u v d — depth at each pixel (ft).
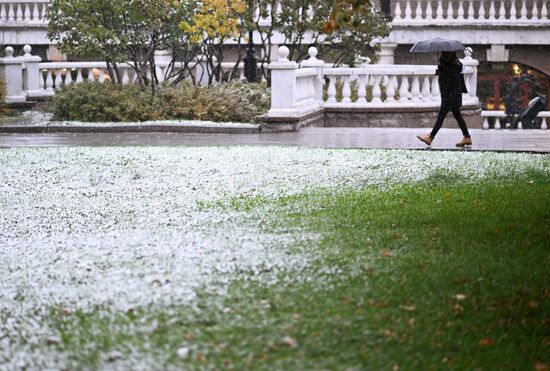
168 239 42.04
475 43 139.44
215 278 34.37
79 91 97.91
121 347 27.12
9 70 110.73
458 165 63.10
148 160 68.03
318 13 106.73
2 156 71.36
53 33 104.58
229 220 46.14
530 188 53.47
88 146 78.43
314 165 64.18
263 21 136.98
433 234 41.50
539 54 140.46
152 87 98.73
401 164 64.03
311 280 33.78
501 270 35.17
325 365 25.40
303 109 94.63
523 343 27.43
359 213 46.70
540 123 126.00
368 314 29.76
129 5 99.09
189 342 27.37
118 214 48.83
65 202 52.70
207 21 103.14
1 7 147.64
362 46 112.78
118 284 34.12
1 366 26.04
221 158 68.44
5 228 46.24
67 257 39.32
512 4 139.13
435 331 28.19
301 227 43.80
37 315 31.01
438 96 104.94
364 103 101.81
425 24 139.13
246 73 109.40
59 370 25.55
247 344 27.09
